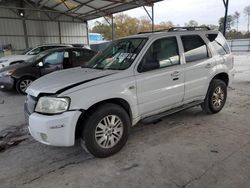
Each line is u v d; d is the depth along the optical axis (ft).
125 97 9.93
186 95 12.59
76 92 8.83
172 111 12.10
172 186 7.74
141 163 9.24
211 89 14.08
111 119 9.71
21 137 12.34
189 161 9.25
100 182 8.13
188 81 12.47
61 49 24.54
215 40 14.43
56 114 8.70
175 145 10.70
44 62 23.86
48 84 9.76
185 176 8.26
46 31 68.80
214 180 7.97
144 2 48.98
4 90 24.16
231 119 13.97
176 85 11.87
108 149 9.74
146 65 10.67
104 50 13.30
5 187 8.02
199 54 13.21
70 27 72.90
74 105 8.69
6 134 12.80
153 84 10.87
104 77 9.67
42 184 8.13
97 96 9.11
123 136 10.16
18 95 23.02
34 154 10.38
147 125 13.29
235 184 7.72
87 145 9.27
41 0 59.36
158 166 8.97
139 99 10.50
